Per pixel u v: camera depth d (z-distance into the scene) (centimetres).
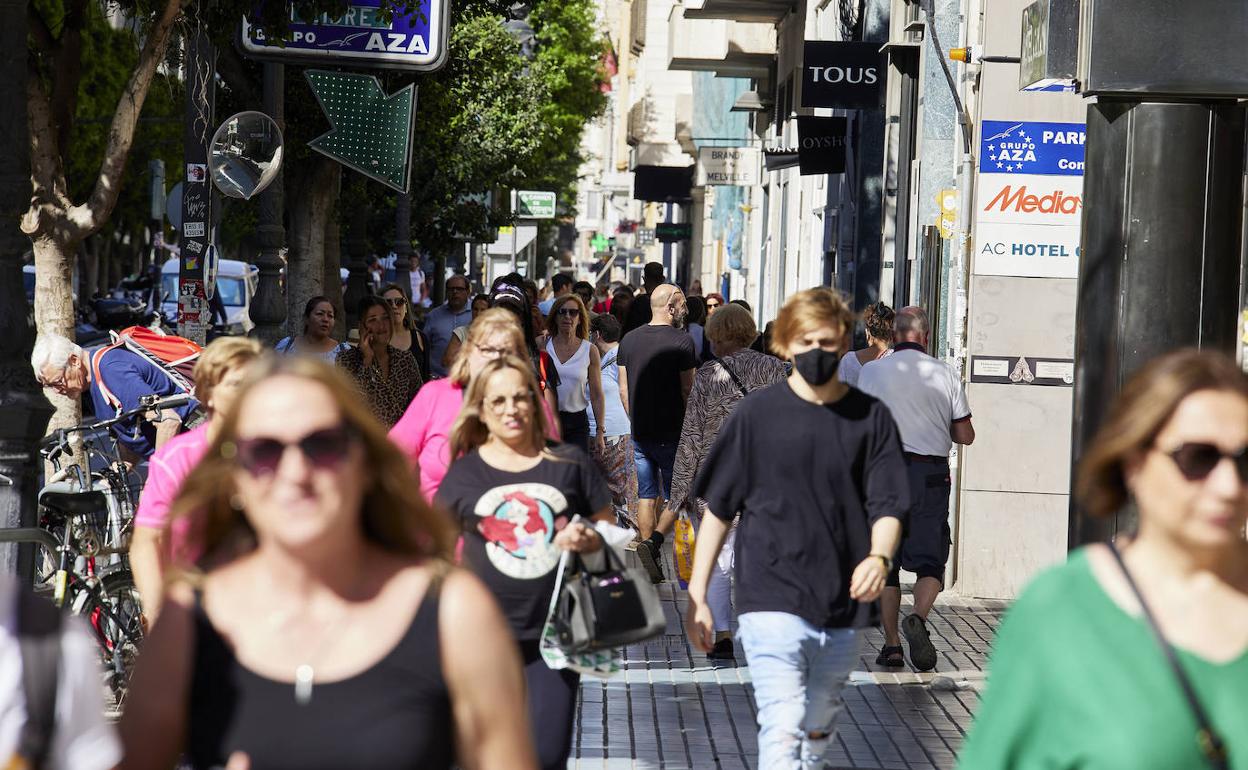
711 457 1341
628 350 2877
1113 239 1725
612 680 2112
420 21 3847
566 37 12125
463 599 648
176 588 651
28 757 648
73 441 2073
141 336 2156
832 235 6344
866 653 2292
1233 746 623
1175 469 644
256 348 1319
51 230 2559
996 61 2733
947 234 3145
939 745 1811
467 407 1315
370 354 2320
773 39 7788
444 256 8450
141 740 634
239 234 11362
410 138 3859
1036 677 648
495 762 646
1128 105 1712
